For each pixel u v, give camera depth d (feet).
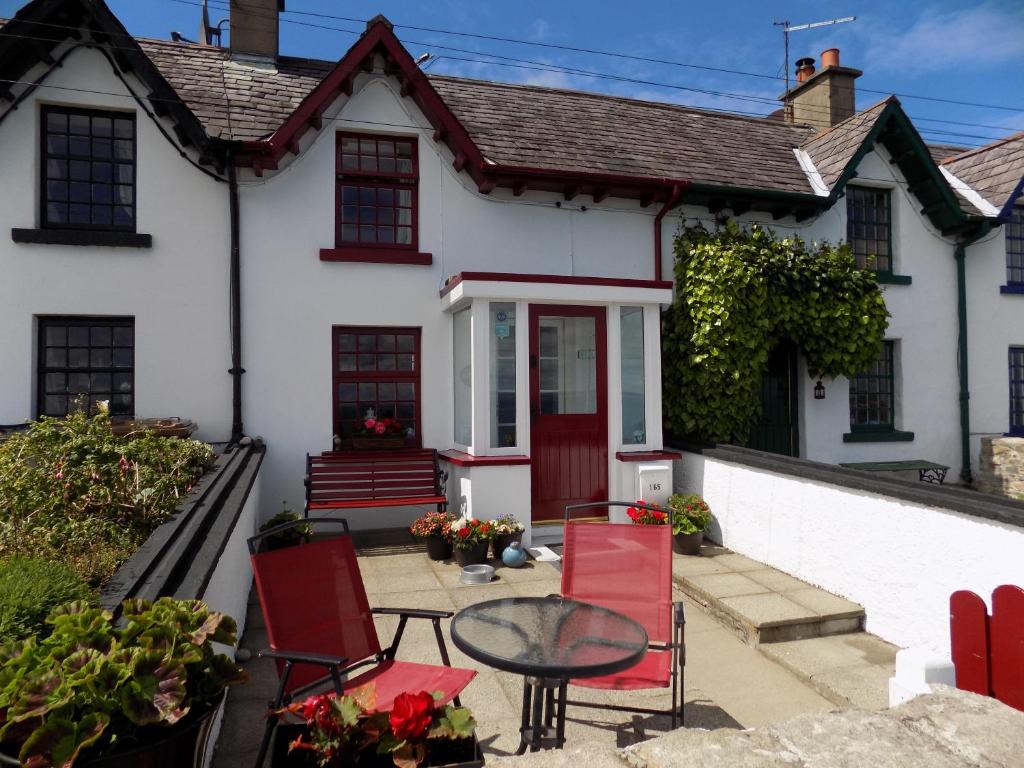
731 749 5.21
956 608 11.05
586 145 30.22
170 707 5.77
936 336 33.83
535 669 8.46
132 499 13.65
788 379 31.35
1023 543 12.82
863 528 16.96
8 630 7.01
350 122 25.84
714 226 30.71
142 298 23.72
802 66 40.96
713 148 33.40
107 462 14.97
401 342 26.68
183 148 24.25
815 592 18.13
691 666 14.88
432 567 20.99
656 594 13.00
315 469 23.99
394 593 18.52
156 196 23.95
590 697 13.28
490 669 14.17
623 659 8.77
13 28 21.95
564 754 5.26
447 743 7.75
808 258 28.73
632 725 12.03
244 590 16.30
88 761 5.59
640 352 25.64
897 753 5.18
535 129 30.48
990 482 32.58
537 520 24.62
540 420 24.63
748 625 16.16
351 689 9.78
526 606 11.21
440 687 9.70
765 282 27.66
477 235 27.37
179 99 22.67
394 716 7.34
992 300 34.91
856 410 32.91
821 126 39.42
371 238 26.81
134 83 23.75
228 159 23.90
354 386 26.08
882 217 33.91
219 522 12.41
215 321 24.38
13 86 22.65
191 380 24.11
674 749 5.23
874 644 15.84
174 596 8.11
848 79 39.60
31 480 13.73
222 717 11.43
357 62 24.71
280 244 24.99
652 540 13.47
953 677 8.92
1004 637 10.27
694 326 27.37
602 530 13.76
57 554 10.96
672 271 29.89
